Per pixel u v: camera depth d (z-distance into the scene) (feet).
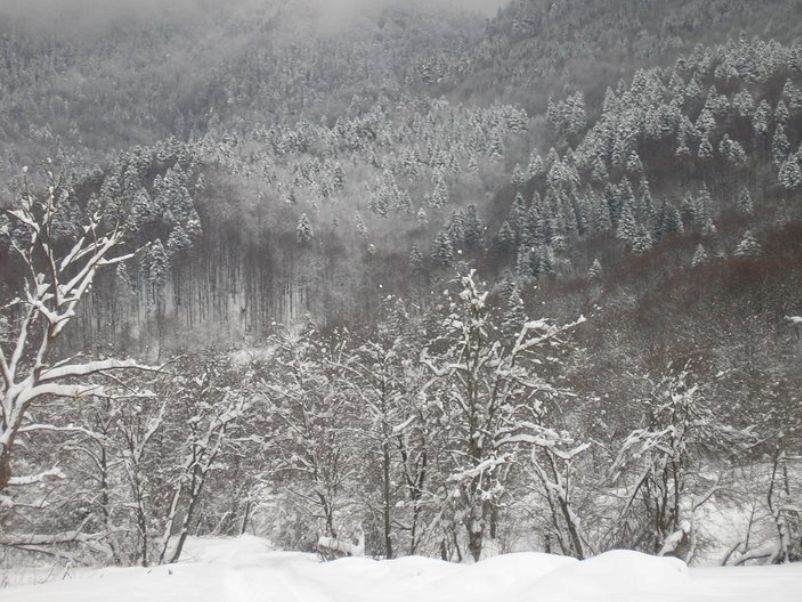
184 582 31.50
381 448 71.67
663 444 64.75
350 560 35.22
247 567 36.99
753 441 82.58
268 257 456.45
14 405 32.71
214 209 511.40
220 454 79.36
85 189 476.95
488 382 70.08
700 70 651.66
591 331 181.68
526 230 435.53
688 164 473.67
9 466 32.55
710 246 304.09
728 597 21.13
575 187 504.84
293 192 588.09
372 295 403.95
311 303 419.33
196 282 419.74
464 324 63.52
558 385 96.12
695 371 95.96
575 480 69.10
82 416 69.56
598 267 310.04
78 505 72.49
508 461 59.57
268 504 92.84
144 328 361.71
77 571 54.13
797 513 78.28
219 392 86.33
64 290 35.14
